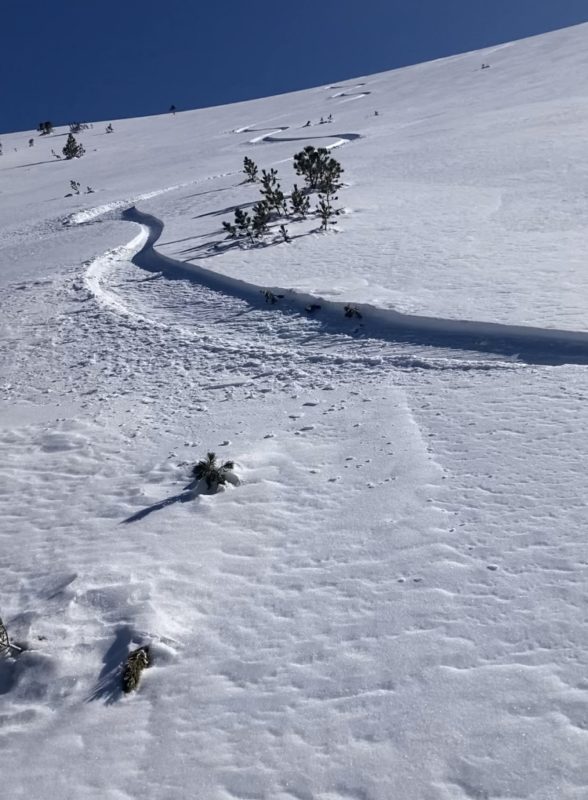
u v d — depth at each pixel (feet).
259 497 19.40
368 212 61.00
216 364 32.94
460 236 48.75
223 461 21.76
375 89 207.41
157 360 34.86
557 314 30.27
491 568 14.43
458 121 115.96
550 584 13.57
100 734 12.10
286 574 15.71
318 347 33.30
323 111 184.34
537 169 69.36
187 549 17.30
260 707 12.05
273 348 33.91
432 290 37.06
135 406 29.04
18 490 22.45
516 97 135.03
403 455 20.36
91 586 16.02
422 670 12.08
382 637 13.12
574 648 11.86
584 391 22.53
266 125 177.99
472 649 12.32
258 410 26.43
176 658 13.62
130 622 14.57
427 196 64.69
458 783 9.91
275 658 13.16
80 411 29.27
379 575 14.99
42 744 12.12
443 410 23.18
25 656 13.99
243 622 14.35
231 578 15.90
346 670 12.49
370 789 10.11
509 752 10.20
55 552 18.20
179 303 44.73
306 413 25.30
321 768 10.62
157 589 15.70
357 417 23.99
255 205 70.18
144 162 146.82
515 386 24.17
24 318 46.06
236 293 43.96
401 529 16.52
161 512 19.44
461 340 30.60
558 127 91.56
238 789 10.54
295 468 20.84
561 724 10.46
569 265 38.27
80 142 201.67
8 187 141.79
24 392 33.09
